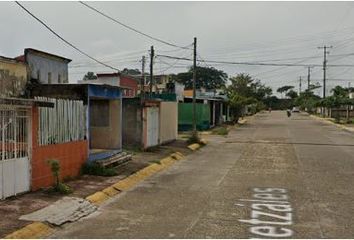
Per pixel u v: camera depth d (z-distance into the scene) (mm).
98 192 11688
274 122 56844
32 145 11352
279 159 20078
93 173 14344
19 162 10859
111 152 16969
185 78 82312
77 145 13984
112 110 18281
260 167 17531
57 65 22281
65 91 15000
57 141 12695
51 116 12352
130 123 22344
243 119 63312
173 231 8422
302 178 14758
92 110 18484
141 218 9438
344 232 8391
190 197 11664
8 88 16125
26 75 17281
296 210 10164
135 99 22219
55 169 11492
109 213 9922
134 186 13352
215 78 85188
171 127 27141
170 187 13180
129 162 17578
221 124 47969
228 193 12203
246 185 13461
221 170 16766
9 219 8750
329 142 28859
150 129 22969
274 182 13984
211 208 10359
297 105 123562
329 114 72250
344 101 59938
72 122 13680
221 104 49438
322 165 18047
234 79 84000
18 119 10867
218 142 29094
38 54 20266
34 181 11477
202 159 20359
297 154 22031
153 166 16938
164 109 25516
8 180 10461
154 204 10812
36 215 9070
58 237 8062
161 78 54719
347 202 11055
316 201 11164
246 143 28203
